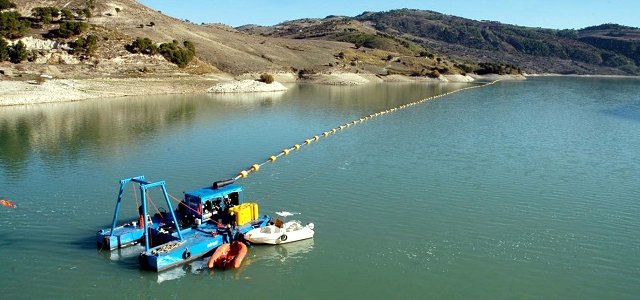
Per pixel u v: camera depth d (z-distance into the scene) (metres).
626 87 182.62
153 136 61.38
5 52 107.94
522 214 33.88
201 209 28.83
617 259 27.30
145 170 44.84
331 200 36.56
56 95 96.31
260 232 28.33
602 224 32.22
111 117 76.94
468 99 119.50
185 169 45.41
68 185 39.88
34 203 35.53
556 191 39.12
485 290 24.03
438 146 56.56
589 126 73.56
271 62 183.88
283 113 85.56
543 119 81.38
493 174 43.97
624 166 47.56
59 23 134.00
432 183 41.00
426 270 25.91
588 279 25.11
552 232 30.86
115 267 26.06
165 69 133.38
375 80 185.50
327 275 25.39
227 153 52.31
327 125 72.31
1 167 45.47
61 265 26.25
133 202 35.84
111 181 41.06
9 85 94.94
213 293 23.77
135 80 119.38
